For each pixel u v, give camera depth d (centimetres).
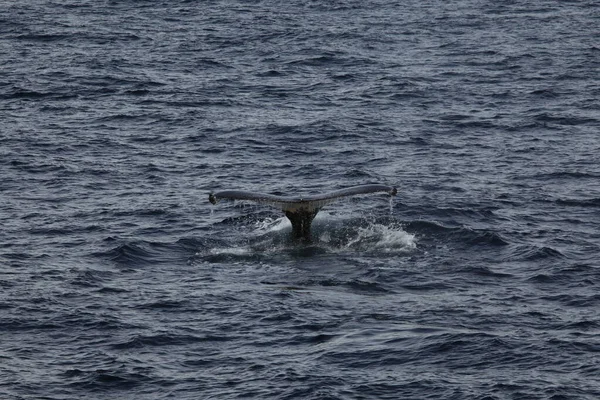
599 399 6931
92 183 12550
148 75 19500
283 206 9581
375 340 7862
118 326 8144
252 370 7425
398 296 8769
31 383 7225
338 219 10531
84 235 10494
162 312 8431
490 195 12044
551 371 7338
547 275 9256
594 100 17538
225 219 10931
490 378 7244
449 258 9688
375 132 15325
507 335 7925
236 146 14500
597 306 8556
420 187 12412
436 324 8150
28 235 10481
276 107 17050
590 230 10775
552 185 12550
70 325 8162
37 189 12250
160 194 12112
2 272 9319
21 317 8294
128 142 14662
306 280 9081
